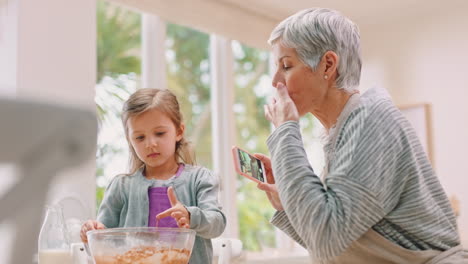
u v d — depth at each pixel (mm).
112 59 3959
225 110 4238
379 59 4719
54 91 2990
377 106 1116
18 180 285
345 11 4484
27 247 292
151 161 1599
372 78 4738
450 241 1116
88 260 1506
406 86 4562
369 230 1070
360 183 1036
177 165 1693
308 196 1051
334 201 1041
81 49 3135
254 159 1349
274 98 1238
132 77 4008
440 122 4363
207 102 4391
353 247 1079
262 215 4465
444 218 1121
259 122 4594
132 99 1640
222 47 4281
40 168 288
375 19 4637
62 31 3059
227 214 4141
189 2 3906
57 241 1362
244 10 4355
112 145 3502
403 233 1087
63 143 292
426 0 4281
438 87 4402
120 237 953
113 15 4020
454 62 4348
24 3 2916
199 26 3982
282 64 1233
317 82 1206
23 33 2900
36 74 2934
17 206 287
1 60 2947
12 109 280
